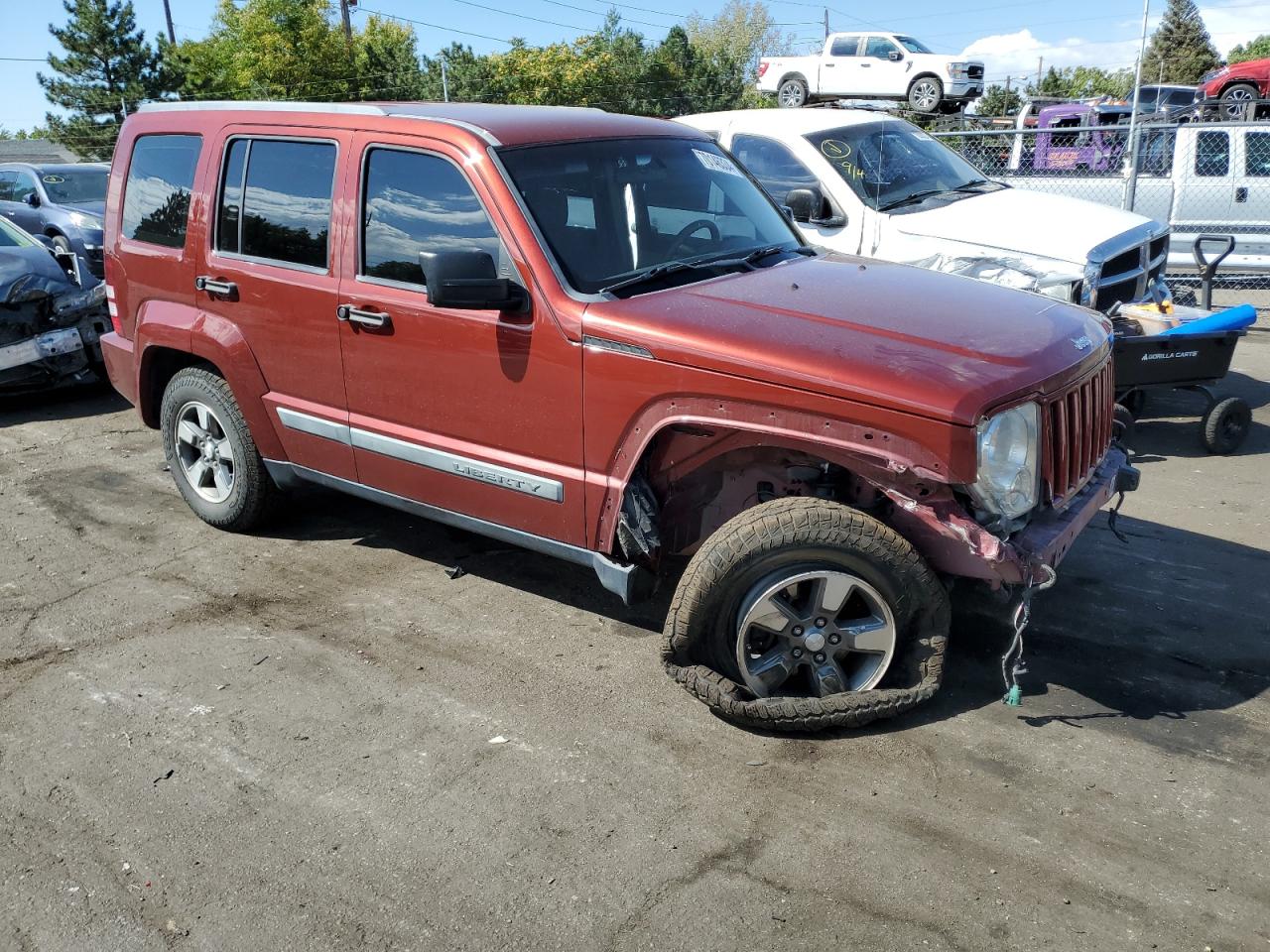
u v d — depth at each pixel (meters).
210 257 4.83
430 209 4.05
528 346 3.77
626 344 3.52
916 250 7.09
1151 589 4.68
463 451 4.09
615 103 56.94
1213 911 2.74
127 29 46.00
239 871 2.98
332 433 4.56
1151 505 5.85
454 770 3.43
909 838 3.04
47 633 4.42
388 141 4.19
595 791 3.30
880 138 7.88
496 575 4.93
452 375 4.02
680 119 8.54
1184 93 19.66
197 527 5.57
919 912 2.76
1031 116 19.64
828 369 3.21
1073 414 3.51
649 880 2.91
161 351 5.30
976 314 3.65
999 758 3.42
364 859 3.02
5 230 8.87
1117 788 3.25
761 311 3.56
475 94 47.72
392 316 4.14
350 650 4.24
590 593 4.74
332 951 2.68
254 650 4.25
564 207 3.94
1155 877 2.87
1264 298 12.13
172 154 5.08
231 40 49.41
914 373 3.16
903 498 3.25
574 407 3.71
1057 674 3.94
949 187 7.83
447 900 2.85
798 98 22.34
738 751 3.49
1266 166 11.97
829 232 7.47
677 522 3.92
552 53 51.41
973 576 3.42
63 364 7.90
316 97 44.94
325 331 4.42
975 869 2.91
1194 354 6.54
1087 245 6.79
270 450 4.94
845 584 3.43
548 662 4.11
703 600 3.47
